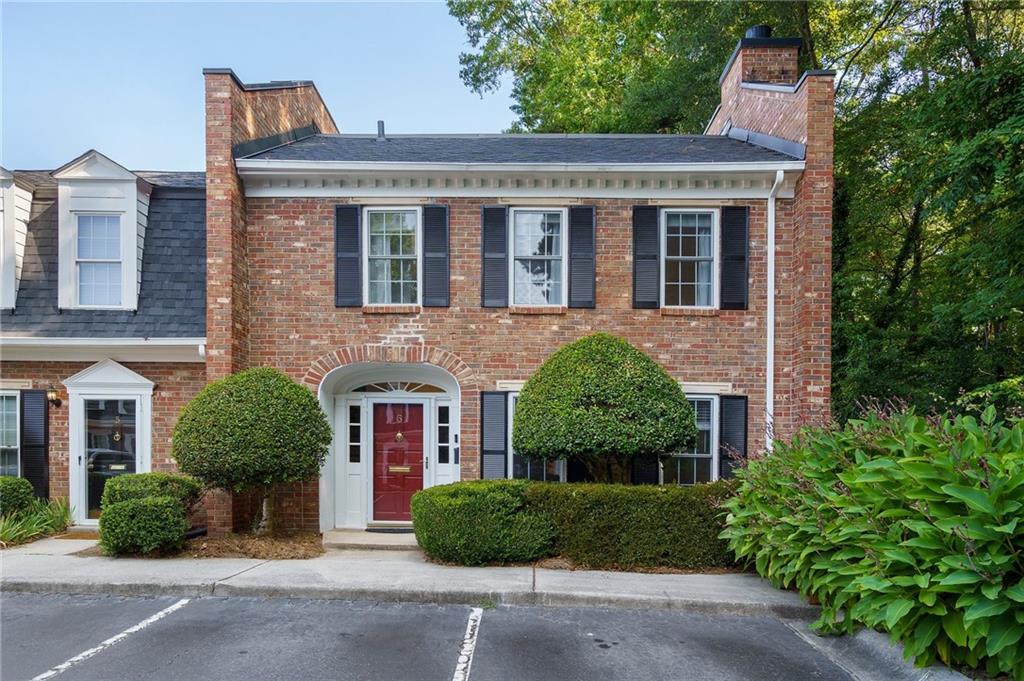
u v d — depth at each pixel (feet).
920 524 14.14
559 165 30.17
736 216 30.81
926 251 50.14
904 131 43.45
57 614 18.98
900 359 43.86
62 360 30.73
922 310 47.70
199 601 20.22
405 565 23.99
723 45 52.37
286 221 31.12
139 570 22.47
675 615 19.44
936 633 13.92
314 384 30.86
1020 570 13.00
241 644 16.75
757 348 30.71
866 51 52.03
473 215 31.30
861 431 19.53
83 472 30.71
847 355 43.55
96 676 14.76
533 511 24.57
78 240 31.32
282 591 20.66
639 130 61.26
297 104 38.29
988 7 41.06
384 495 32.94
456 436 32.58
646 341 30.83
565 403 25.46
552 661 15.89
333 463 32.42
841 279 44.98
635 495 24.02
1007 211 35.19
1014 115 28.78
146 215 32.35
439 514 24.06
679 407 26.12
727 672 15.37
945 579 12.87
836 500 17.34
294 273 31.09
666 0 53.52
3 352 30.45
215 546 26.04
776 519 20.08
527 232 31.60
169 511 24.67
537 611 19.66
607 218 31.22
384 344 30.99
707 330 30.81
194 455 25.35
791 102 31.35
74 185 31.09
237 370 29.68
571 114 64.23
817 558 18.22
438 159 32.07
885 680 14.83
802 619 19.20
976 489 13.33
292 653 16.19
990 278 37.60
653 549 23.73
